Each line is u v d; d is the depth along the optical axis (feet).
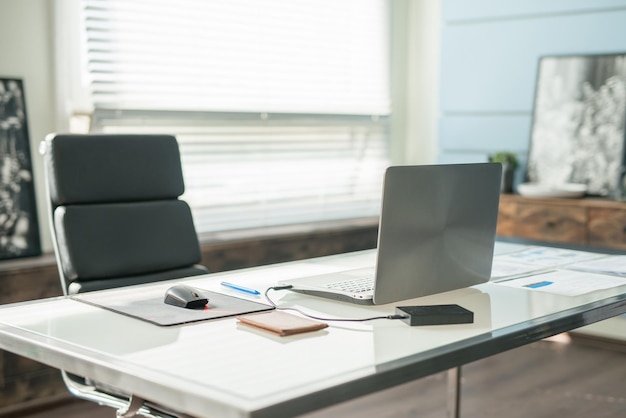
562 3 14.71
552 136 14.76
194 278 7.09
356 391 4.25
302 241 13.55
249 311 5.73
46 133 11.68
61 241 7.38
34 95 11.51
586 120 14.35
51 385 10.53
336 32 15.72
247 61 14.16
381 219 5.67
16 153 11.16
